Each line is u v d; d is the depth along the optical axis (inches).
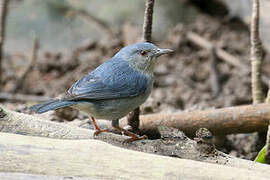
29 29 845.2
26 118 342.3
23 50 787.4
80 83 355.9
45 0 916.0
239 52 775.1
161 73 716.0
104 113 359.3
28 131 336.2
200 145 327.3
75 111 508.1
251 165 323.3
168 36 829.2
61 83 690.2
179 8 904.9
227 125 423.2
